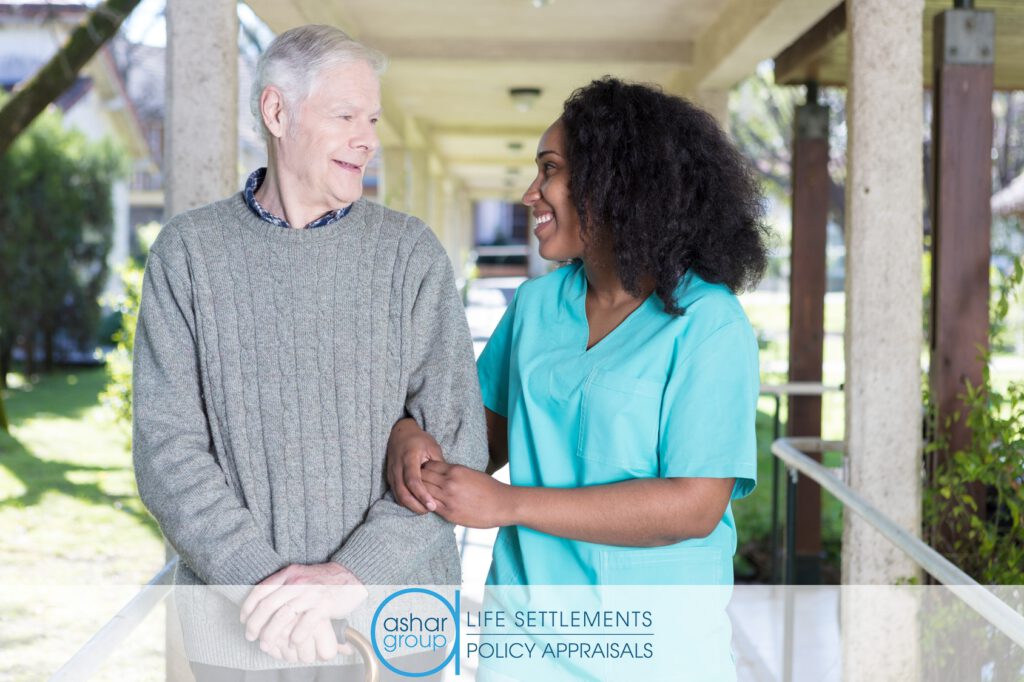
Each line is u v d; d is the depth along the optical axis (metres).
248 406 1.45
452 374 1.53
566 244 1.53
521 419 1.56
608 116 1.45
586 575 1.48
